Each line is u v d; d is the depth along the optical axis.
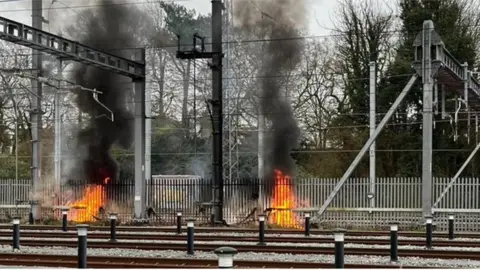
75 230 28.02
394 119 41.47
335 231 12.96
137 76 31.12
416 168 40.56
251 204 32.94
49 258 16.58
